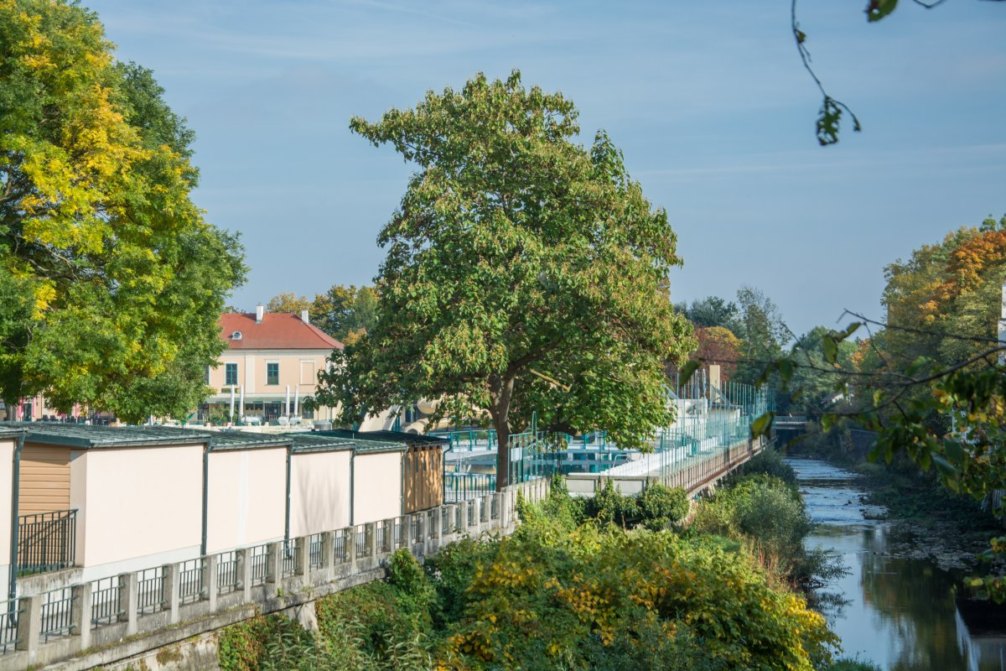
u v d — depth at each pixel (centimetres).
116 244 3497
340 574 2350
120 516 1997
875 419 716
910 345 8112
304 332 9594
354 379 3956
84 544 1908
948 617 3966
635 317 3669
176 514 2150
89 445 1911
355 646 2056
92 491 1931
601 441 5516
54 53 3316
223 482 2306
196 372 4328
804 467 10912
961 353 6419
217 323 4634
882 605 4178
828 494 8075
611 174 3928
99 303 3412
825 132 575
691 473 5203
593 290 3594
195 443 2198
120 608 1705
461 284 3638
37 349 3150
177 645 1819
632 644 2016
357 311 13425
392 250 3975
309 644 2012
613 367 3794
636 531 3459
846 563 5091
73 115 3353
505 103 3838
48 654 1538
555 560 2467
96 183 3450
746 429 8575
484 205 3866
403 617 2338
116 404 3734
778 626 2275
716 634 2156
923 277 9431
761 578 3212
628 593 2228
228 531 2322
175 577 1827
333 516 2764
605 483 4231
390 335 3916
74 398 3422
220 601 1948
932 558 5206
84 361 3241
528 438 4031
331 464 2758
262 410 9431
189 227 3769
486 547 2738
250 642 1991
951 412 1237
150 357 3616
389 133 3988
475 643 2128
